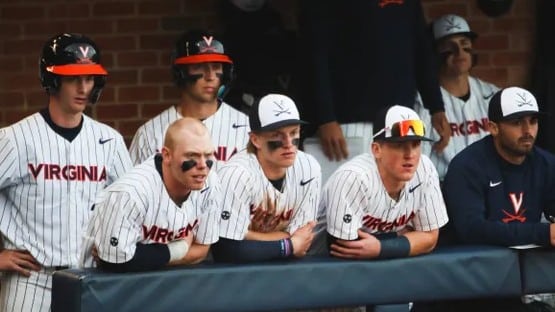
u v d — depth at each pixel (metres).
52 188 22.19
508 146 23.36
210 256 22.22
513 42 29.75
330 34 26.23
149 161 20.47
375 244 21.45
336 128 26.05
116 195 19.81
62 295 19.98
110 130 23.11
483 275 22.02
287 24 29.25
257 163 21.48
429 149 27.17
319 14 26.11
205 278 20.28
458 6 29.81
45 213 22.19
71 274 19.86
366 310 21.77
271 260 21.22
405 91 26.47
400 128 21.33
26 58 28.97
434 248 22.50
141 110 29.08
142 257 19.95
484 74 29.80
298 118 21.23
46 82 22.12
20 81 28.97
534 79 29.38
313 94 26.12
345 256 21.55
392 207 22.05
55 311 20.22
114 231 19.75
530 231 22.52
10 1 28.91
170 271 20.16
